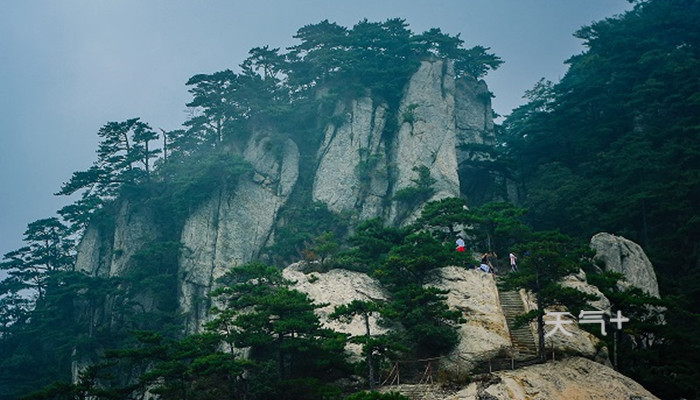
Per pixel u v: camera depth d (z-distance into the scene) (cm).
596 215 7369
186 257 7625
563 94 10300
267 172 8456
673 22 10162
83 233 8750
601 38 10144
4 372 7125
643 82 9256
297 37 9744
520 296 4806
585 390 3809
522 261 4416
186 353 4119
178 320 7081
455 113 9538
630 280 5903
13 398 6856
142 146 8675
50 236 8806
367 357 4044
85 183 8350
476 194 8750
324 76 9600
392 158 8619
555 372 3944
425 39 9638
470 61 10506
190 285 7400
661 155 7512
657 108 8519
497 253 6025
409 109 8756
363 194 8250
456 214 5822
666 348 4778
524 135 10544
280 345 4081
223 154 8244
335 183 8338
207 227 7831
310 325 4138
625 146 8131
